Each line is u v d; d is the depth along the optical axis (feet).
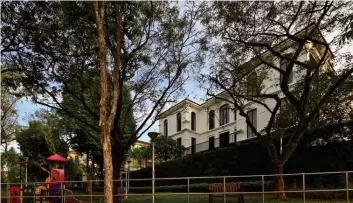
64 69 53.67
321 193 51.06
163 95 57.72
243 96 56.44
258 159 74.28
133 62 51.83
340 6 44.57
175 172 94.43
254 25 47.98
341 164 59.00
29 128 103.35
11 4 47.93
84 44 51.19
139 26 49.73
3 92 56.54
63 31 49.55
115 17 46.19
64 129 100.07
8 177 102.58
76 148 107.86
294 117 64.49
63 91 56.24
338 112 59.52
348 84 54.19
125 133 63.93
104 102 35.78
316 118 58.29
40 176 106.01
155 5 50.80
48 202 52.44
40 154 106.01
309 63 52.54
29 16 48.96
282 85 50.88
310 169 61.72
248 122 57.77
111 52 49.60
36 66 53.06
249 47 52.19
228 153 81.25
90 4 43.70
